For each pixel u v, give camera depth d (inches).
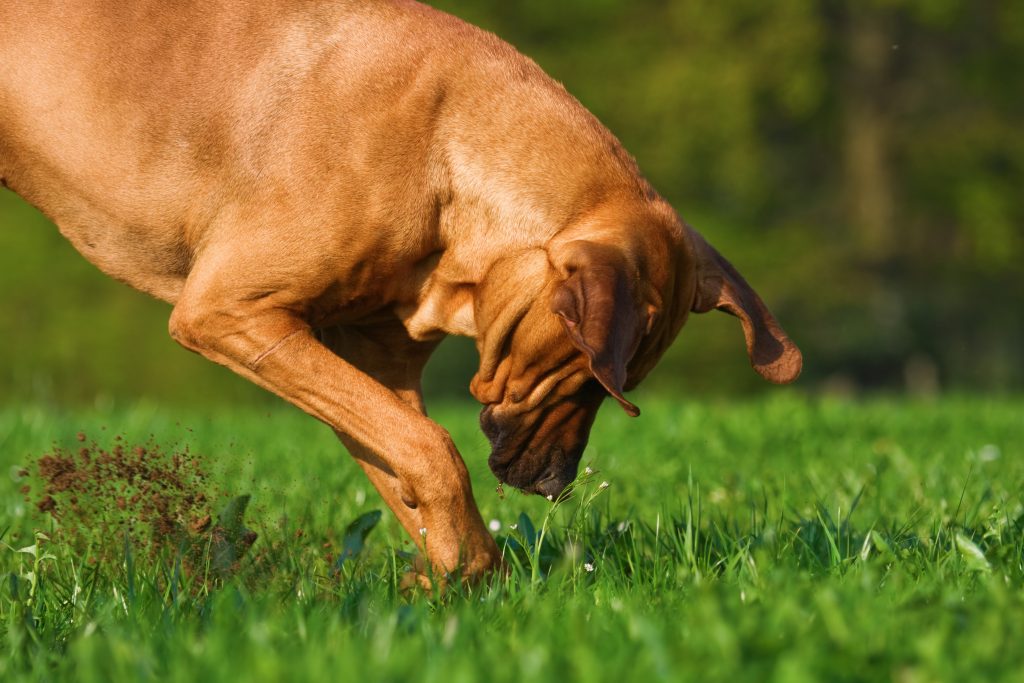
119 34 291.0
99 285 1859.0
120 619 241.8
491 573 276.1
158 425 612.4
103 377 1807.3
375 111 282.2
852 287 1886.1
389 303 298.7
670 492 400.2
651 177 1861.5
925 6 1814.7
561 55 1920.5
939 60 1935.3
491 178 287.7
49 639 231.1
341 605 243.3
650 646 191.6
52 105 291.9
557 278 278.4
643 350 285.4
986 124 1904.5
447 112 288.8
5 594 261.6
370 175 280.7
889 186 1918.1
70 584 272.8
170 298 307.4
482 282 291.3
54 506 309.4
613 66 1900.8
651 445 537.0
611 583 260.4
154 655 207.0
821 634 200.5
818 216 1958.7
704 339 1798.7
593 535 313.3
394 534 349.1
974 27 1913.1
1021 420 637.3
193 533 295.3
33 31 293.3
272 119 281.9
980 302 2010.3
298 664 190.2
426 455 274.2
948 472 434.9
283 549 305.7
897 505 372.2
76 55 291.1
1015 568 266.2
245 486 407.8
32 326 1820.9
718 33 1849.2
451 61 291.3
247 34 288.7
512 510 366.9
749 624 203.9
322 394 280.2
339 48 286.0
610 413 684.7
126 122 289.0
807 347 1908.2
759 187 1838.1
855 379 2036.2
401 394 323.9
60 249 1872.5
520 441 296.4
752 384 1836.9
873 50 1909.4
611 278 262.5
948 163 1892.2
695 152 1841.8
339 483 408.2
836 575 259.3
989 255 1898.4
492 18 1931.6
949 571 264.8
